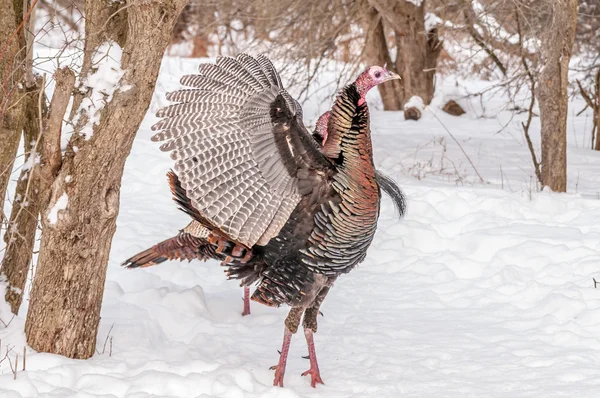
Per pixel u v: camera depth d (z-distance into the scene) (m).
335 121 6.52
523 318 8.61
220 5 20.81
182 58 28.61
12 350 6.73
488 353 7.70
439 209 12.39
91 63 6.60
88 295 6.77
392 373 7.23
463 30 18.80
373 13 21.81
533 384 6.88
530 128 20.52
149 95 6.54
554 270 9.75
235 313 8.84
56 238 6.59
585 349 7.71
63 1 14.59
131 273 9.64
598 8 20.86
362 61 23.03
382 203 12.67
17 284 7.36
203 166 6.18
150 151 15.46
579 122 21.77
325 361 7.57
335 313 8.87
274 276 6.73
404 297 9.43
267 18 19.30
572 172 15.48
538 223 11.59
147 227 11.55
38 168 6.75
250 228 6.32
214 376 6.62
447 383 6.95
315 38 20.09
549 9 13.87
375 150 17.28
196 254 7.61
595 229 11.13
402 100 24.22
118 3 6.67
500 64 18.48
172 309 8.50
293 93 22.02
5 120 6.82
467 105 23.00
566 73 12.85
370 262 10.59
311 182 6.36
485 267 10.16
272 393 6.53
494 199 12.35
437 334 8.22
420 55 23.28
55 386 6.29
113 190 6.67
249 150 6.25
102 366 6.69
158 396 6.27
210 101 6.22
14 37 6.71
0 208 7.06
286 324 6.84
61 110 6.31
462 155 17.06
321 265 6.61
